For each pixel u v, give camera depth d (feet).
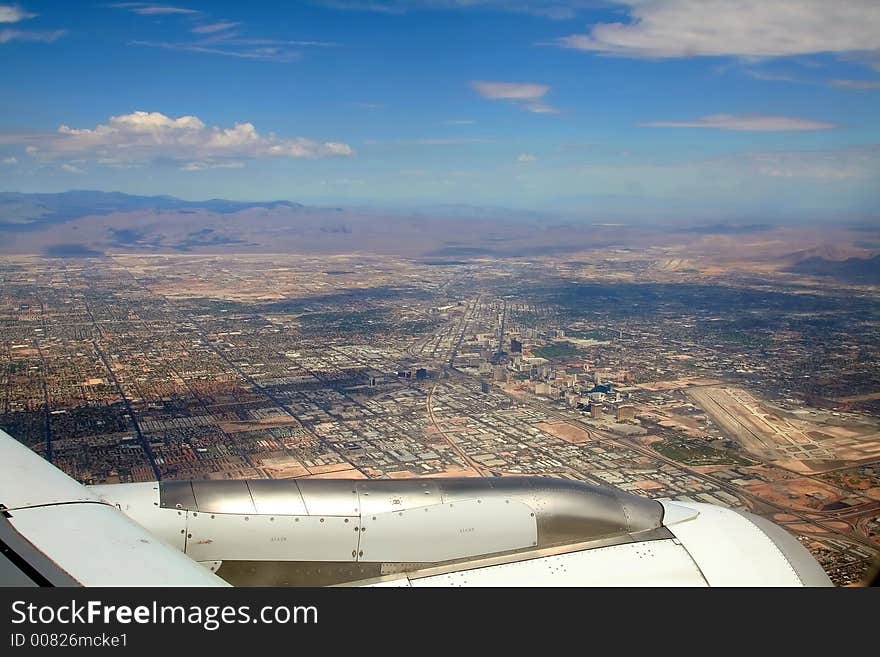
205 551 15.14
